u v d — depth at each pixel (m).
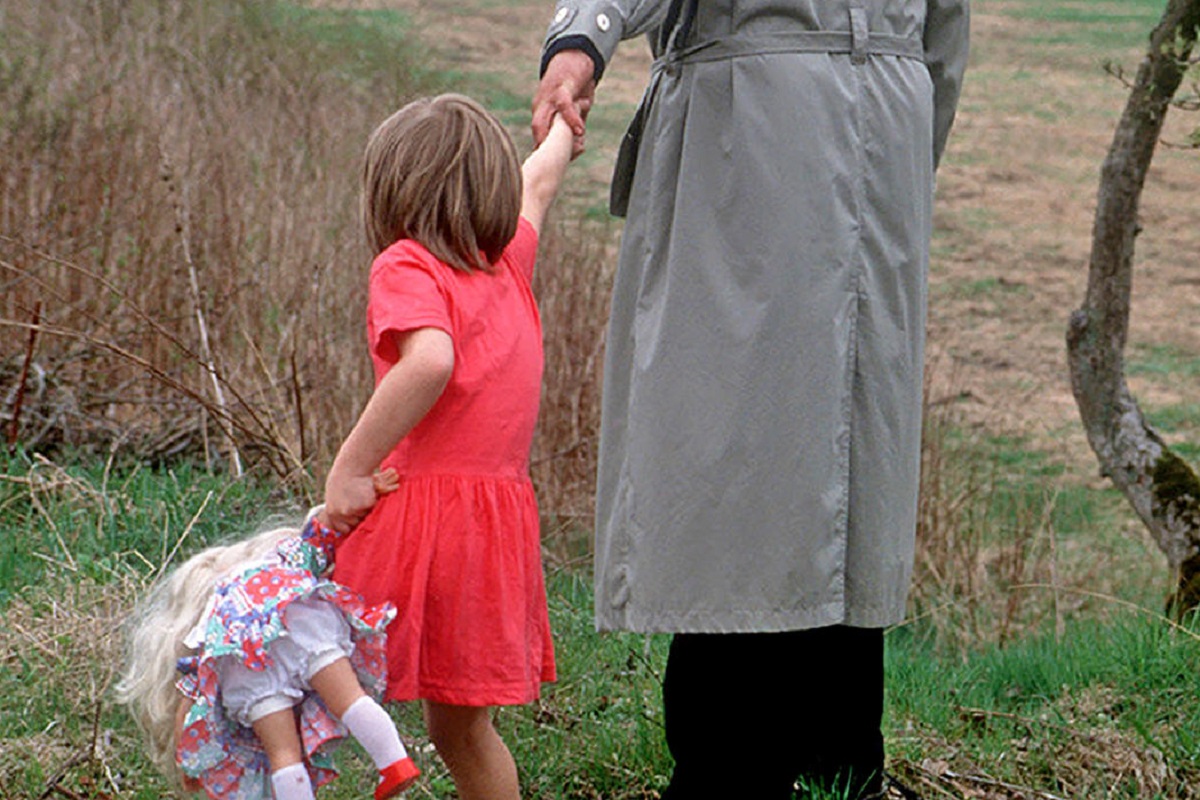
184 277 7.73
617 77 21.36
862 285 3.72
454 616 3.27
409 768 3.11
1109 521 9.81
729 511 3.68
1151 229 17.31
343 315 7.84
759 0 3.71
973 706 5.39
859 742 3.97
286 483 6.48
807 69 3.69
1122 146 6.77
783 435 3.66
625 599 3.83
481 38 21.25
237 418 6.85
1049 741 4.82
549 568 6.78
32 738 4.39
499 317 3.38
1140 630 5.74
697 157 3.75
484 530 3.30
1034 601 7.91
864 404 3.73
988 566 8.27
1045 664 5.76
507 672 3.30
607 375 3.97
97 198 8.18
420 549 3.25
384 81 15.91
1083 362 6.99
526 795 4.35
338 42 17.62
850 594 3.75
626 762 4.51
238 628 3.12
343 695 3.14
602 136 18.05
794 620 3.67
